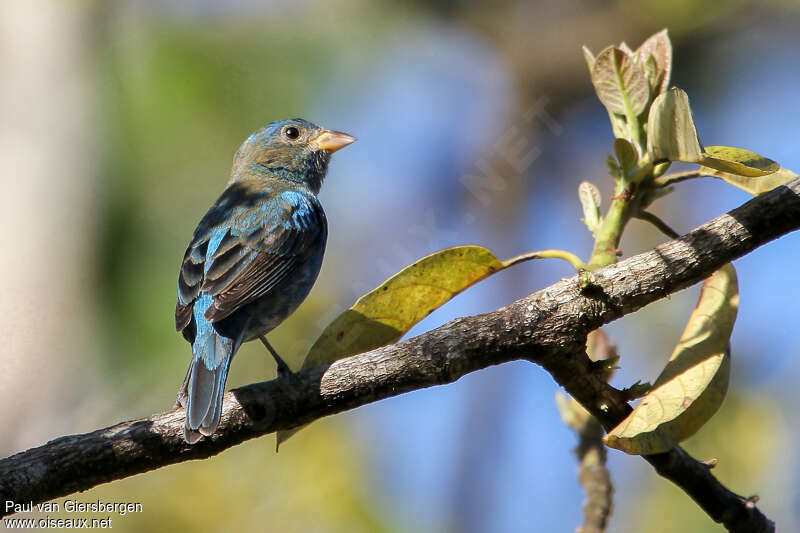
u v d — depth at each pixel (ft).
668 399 19.69
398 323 23.53
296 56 42.14
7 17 45.85
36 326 36.29
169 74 39.04
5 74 44.42
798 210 19.83
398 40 47.52
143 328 35.17
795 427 33.86
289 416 21.36
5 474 20.47
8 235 39.40
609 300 20.26
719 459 33.24
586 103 49.37
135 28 40.04
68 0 44.04
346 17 44.83
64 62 43.14
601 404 20.66
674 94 19.63
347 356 23.43
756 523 20.76
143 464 21.15
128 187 37.81
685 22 46.85
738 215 20.21
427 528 34.47
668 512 33.22
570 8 48.85
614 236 21.83
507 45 49.93
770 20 46.55
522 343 20.40
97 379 35.12
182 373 34.53
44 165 41.60
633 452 19.16
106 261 36.88
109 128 39.45
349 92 44.98
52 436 34.86
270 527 31.86
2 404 35.45
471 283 23.34
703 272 20.15
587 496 24.26
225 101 39.47
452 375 20.67
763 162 20.17
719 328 20.63
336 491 32.37
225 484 32.32
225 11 40.86
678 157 20.44
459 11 49.47
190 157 38.45
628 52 23.02
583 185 22.84
